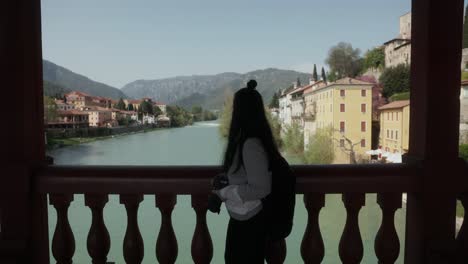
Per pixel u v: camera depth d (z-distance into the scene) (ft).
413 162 6.68
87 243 6.70
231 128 5.47
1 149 6.68
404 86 119.34
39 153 7.02
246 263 5.57
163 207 6.55
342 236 6.63
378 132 98.27
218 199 5.55
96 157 49.83
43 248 6.98
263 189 5.08
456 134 6.44
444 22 6.30
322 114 125.18
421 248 6.59
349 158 79.97
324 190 6.42
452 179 6.41
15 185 6.66
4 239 6.79
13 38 6.56
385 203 6.57
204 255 6.57
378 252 6.70
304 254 6.59
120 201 6.59
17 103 6.63
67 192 6.66
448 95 6.40
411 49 6.90
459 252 6.43
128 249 6.59
